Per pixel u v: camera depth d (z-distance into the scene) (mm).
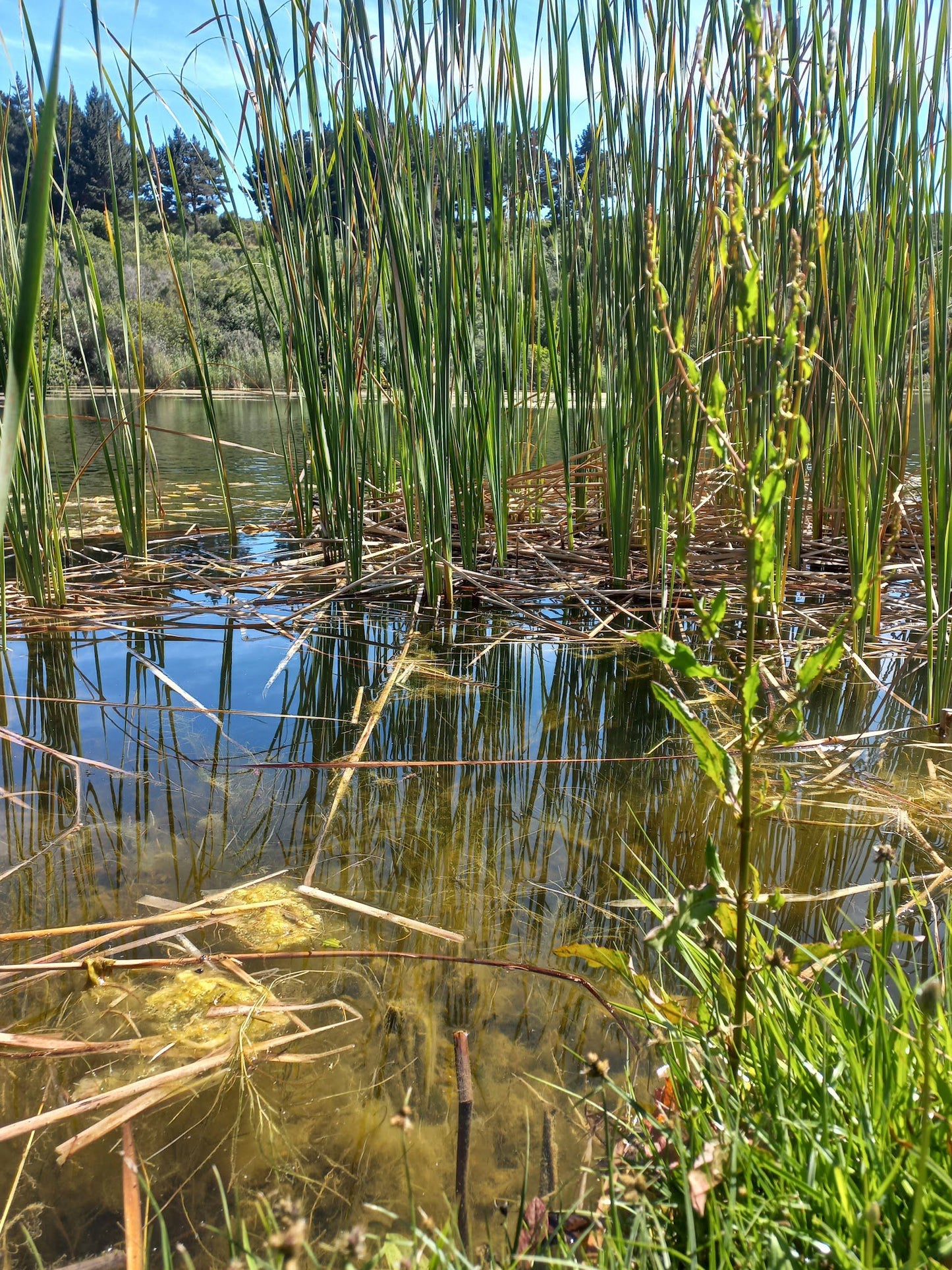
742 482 908
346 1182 1015
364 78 2795
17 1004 1302
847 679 2615
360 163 3121
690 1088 934
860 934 1014
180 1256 925
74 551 4109
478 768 2117
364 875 1653
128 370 3498
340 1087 1150
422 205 2990
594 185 3143
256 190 3309
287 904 1548
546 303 3684
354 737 2289
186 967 1385
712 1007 1049
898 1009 1073
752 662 891
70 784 1997
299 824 1836
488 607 3426
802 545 3801
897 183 2529
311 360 3400
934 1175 745
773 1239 719
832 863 1673
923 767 2062
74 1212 979
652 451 3117
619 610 3260
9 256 2783
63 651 2891
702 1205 788
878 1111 793
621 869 1677
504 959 1405
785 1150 805
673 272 2965
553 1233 897
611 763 2141
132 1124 1097
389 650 2953
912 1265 623
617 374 3227
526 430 4617
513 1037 1233
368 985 1348
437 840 1781
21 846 1726
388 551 3916
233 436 8633
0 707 2457
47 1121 1084
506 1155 1046
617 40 2852
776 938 1405
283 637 3092
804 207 2705
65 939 1436
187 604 3209
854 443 2660
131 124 2916
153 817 1853
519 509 4449
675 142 2857
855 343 2641
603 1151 1039
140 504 3598
